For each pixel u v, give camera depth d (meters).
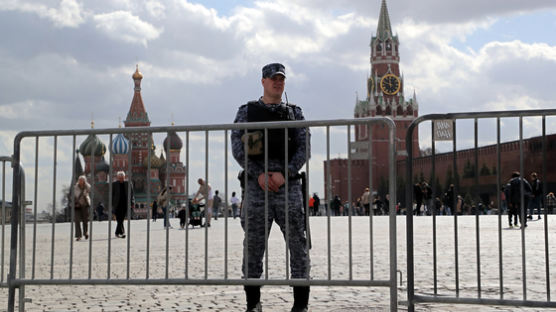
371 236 4.79
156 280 5.05
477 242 4.79
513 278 7.35
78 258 11.09
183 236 18.61
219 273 8.34
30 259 11.11
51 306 5.84
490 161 72.94
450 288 6.61
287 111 5.08
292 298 6.15
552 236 14.82
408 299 4.82
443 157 90.75
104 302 6.02
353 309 5.42
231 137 5.08
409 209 4.81
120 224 17.75
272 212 5.01
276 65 5.04
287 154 4.88
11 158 5.51
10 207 6.03
